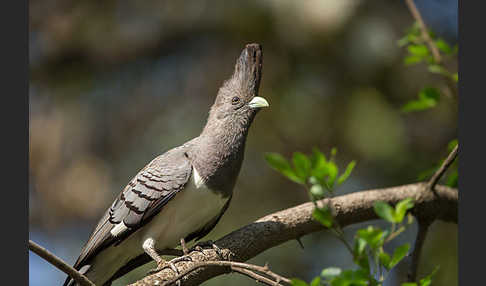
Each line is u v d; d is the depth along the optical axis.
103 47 13.41
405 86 12.13
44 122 13.33
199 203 7.51
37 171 13.27
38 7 13.74
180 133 12.33
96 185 12.81
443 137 12.25
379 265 5.55
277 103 12.12
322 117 12.09
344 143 12.04
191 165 7.52
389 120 11.73
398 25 12.32
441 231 11.32
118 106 13.25
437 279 11.02
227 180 7.60
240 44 12.72
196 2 12.95
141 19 13.41
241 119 7.76
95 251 7.68
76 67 13.59
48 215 13.27
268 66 12.28
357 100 11.90
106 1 13.57
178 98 12.97
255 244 7.41
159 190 7.43
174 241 7.74
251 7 12.26
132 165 12.52
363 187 11.96
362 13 12.08
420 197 8.20
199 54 13.17
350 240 11.54
